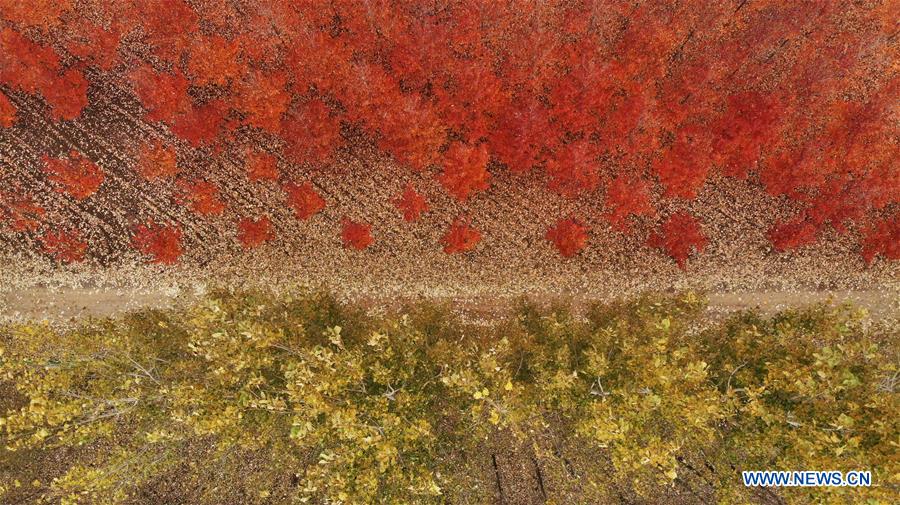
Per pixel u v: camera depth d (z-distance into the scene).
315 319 26.17
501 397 22.09
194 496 30.50
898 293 33.31
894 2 32.72
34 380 22.36
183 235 33.88
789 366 20.83
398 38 33.44
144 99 34.00
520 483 29.00
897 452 18.47
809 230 33.22
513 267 33.78
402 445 21.27
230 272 33.62
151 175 33.97
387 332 24.25
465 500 25.28
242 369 21.75
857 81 33.69
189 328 24.56
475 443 24.44
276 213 33.91
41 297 33.56
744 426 21.69
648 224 33.97
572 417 24.11
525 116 32.78
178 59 34.19
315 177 34.16
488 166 34.19
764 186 33.97
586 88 32.88
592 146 33.53
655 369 20.58
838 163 32.91
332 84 33.44
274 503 29.61
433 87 33.47
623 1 33.81
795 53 33.75
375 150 34.19
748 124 32.94
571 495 27.33
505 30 33.75
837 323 23.56
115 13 34.38
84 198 33.97
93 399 22.39
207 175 34.03
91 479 23.33
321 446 24.02
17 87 34.06
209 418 21.19
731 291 33.59
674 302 27.77
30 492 29.73
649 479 25.09
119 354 23.22
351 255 33.75
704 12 33.72
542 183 34.09
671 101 33.47
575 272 33.78
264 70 34.06
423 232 33.91
